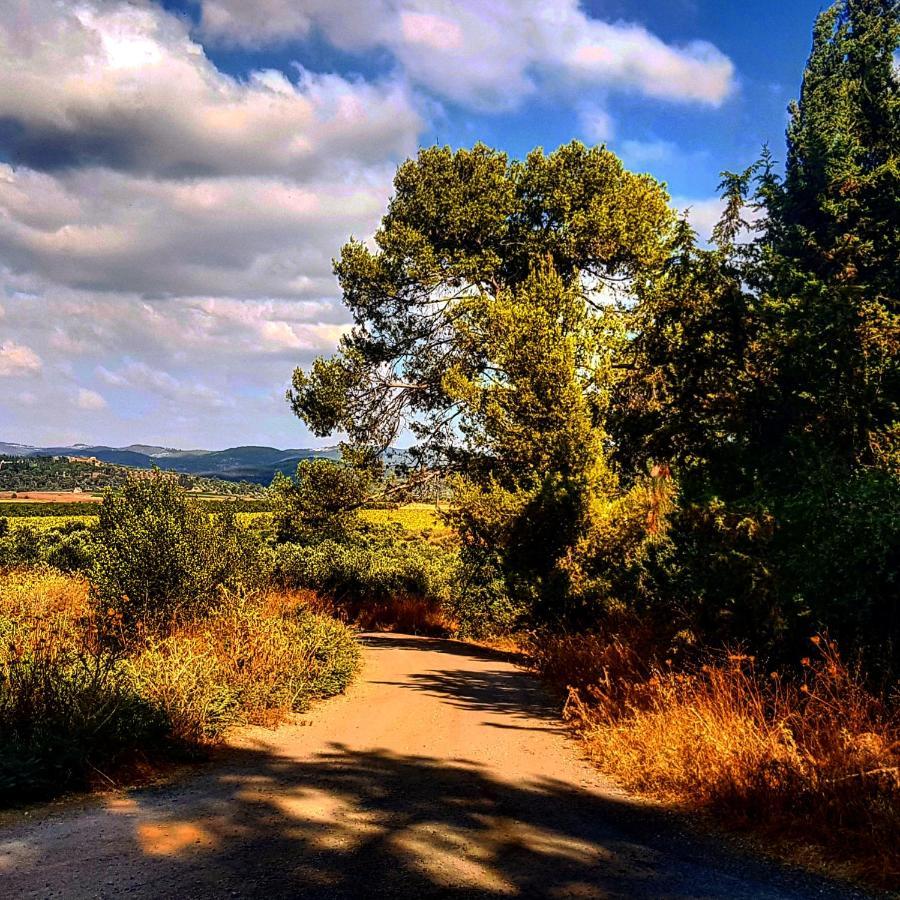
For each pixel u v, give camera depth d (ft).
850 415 24.23
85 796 15.75
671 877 11.66
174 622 31.42
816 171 51.24
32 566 65.98
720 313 27.43
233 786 16.70
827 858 12.51
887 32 55.72
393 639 60.49
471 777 18.16
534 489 47.78
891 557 18.61
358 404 72.33
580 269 69.97
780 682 19.77
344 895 10.52
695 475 26.21
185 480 39.55
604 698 24.38
